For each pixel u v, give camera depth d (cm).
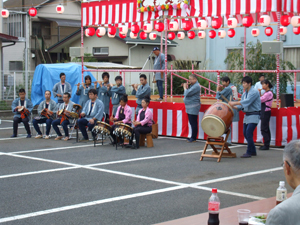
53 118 1259
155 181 729
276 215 254
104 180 734
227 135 941
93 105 1170
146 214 551
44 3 3144
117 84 1297
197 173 794
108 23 1415
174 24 1334
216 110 920
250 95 937
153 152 1026
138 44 2833
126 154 994
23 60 2814
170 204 595
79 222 520
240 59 2141
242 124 1164
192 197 629
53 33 3244
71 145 1129
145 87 1287
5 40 2133
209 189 677
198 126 1247
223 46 2386
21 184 706
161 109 1328
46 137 1248
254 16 1667
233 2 1159
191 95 1164
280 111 1095
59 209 571
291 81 1988
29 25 2944
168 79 2347
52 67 1827
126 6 1381
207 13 1216
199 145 1141
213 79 2327
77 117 1191
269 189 678
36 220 527
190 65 2486
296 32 1579
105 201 608
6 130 1451
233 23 1288
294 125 1128
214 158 952
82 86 1323
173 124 1305
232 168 841
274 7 1087
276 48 1080
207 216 388
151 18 1341
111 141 1138
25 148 1077
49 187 686
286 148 281
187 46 2834
